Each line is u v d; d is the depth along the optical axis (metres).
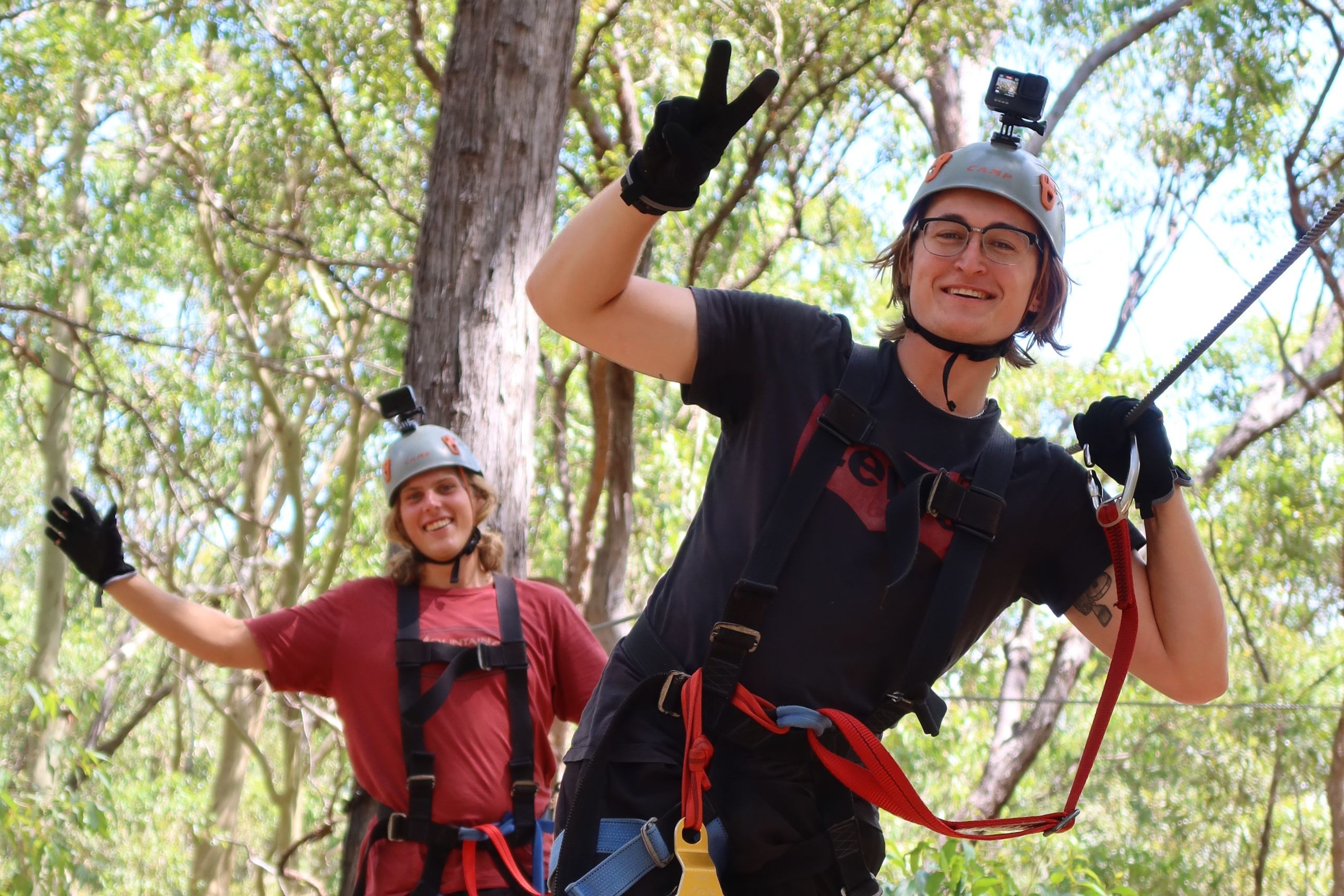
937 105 14.20
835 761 1.69
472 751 3.36
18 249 12.30
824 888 1.77
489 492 3.68
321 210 12.12
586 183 9.82
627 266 1.62
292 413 17.33
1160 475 1.80
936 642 1.68
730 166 10.27
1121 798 13.89
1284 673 13.26
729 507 1.77
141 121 12.55
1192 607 1.84
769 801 1.72
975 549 1.71
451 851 3.29
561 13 5.40
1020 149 1.80
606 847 1.69
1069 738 16.11
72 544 3.40
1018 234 1.74
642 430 12.38
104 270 13.66
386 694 3.40
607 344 1.73
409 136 10.93
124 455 15.57
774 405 1.75
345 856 4.48
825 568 1.69
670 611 1.80
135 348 14.84
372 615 3.51
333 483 17.23
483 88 5.25
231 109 11.53
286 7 10.49
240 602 15.00
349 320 14.20
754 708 1.69
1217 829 13.16
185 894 15.47
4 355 12.74
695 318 1.74
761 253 11.66
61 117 12.34
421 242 5.23
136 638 16.78
